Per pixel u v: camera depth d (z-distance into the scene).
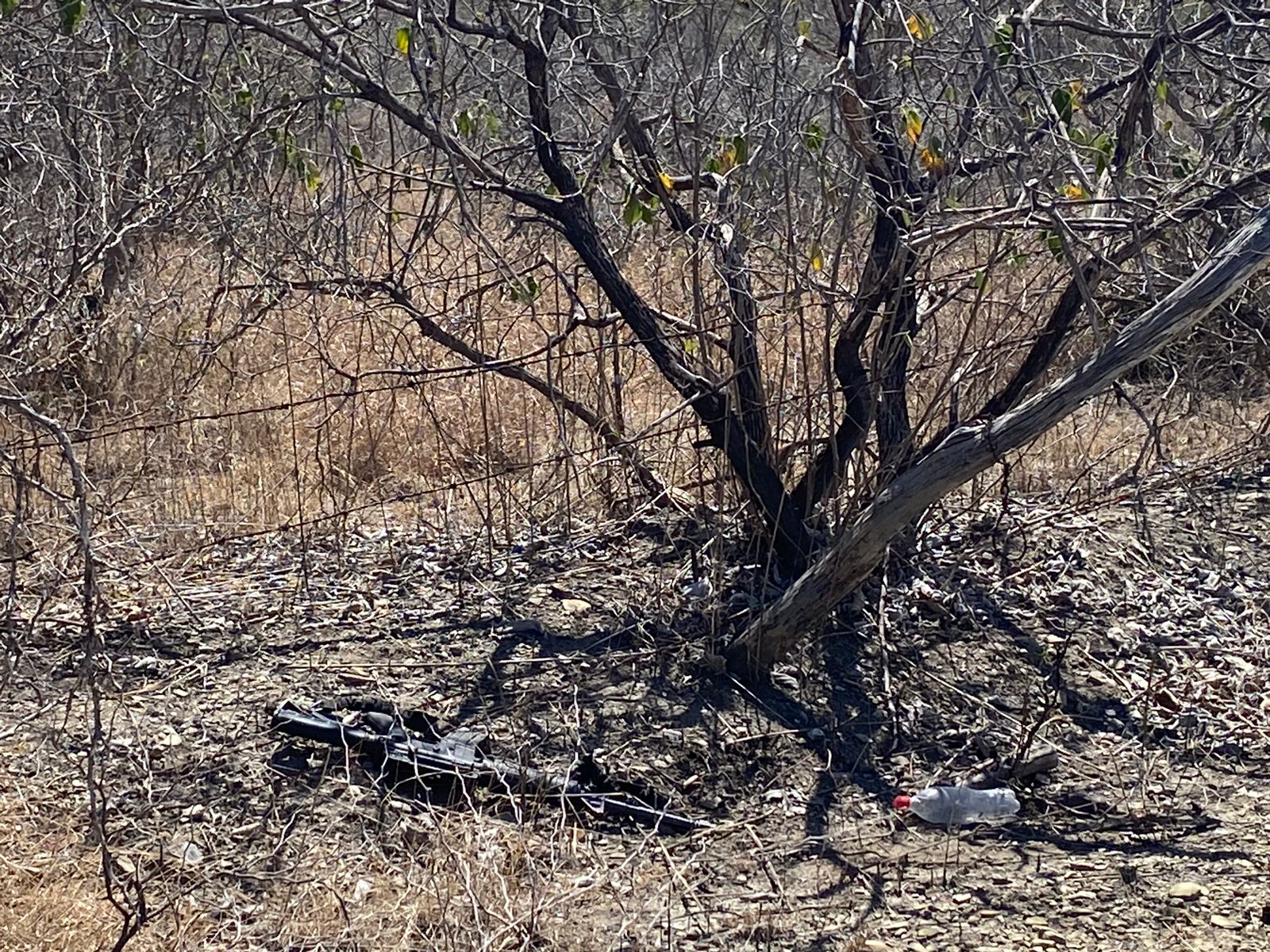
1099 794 4.56
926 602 5.51
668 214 5.63
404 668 5.00
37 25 6.04
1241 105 5.69
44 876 3.79
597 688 4.92
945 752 4.76
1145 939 3.77
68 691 4.77
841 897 3.97
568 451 5.64
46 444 5.66
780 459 5.61
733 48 5.59
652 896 3.94
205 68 6.12
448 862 3.86
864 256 5.96
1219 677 5.27
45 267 6.16
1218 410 7.75
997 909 3.92
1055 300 6.44
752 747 4.70
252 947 3.61
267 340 7.71
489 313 7.21
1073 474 6.88
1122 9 6.02
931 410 5.49
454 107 6.11
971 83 6.03
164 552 5.80
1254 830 4.36
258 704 4.72
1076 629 5.50
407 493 6.59
